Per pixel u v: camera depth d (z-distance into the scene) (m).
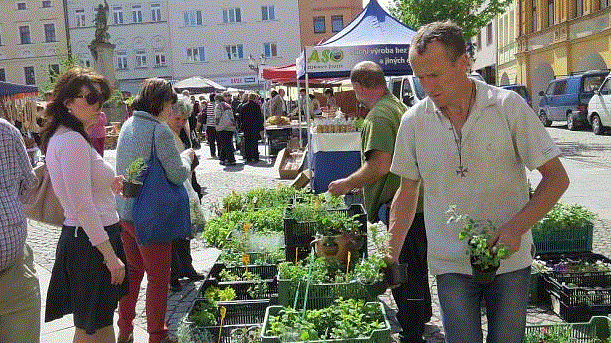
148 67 56.53
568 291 4.64
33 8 57.00
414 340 4.11
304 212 5.11
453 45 2.36
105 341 3.42
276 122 18.25
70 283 3.30
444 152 2.53
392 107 3.95
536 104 37.03
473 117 2.46
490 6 23.98
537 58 36.47
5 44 57.59
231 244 5.63
